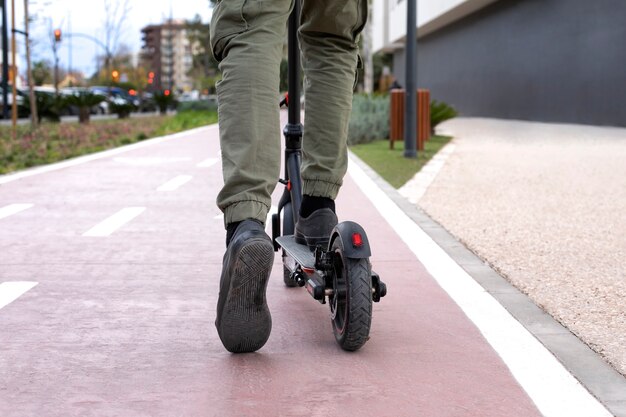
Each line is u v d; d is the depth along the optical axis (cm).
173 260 518
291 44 371
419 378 291
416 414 258
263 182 265
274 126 265
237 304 281
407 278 465
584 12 2386
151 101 5241
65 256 529
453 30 4044
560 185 974
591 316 388
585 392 279
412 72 1373
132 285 446
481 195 879
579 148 1600
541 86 2770
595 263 518
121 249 555
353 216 716
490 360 313
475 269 494
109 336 345
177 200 817
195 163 1266
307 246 346
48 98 2948
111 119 3534
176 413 257
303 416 255
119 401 268
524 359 315
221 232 629
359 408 262
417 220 696
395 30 5109
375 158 1388
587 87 2384
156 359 311
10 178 1019
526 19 2903
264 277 269
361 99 2083
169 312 387
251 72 261
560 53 2589
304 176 336
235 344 297
